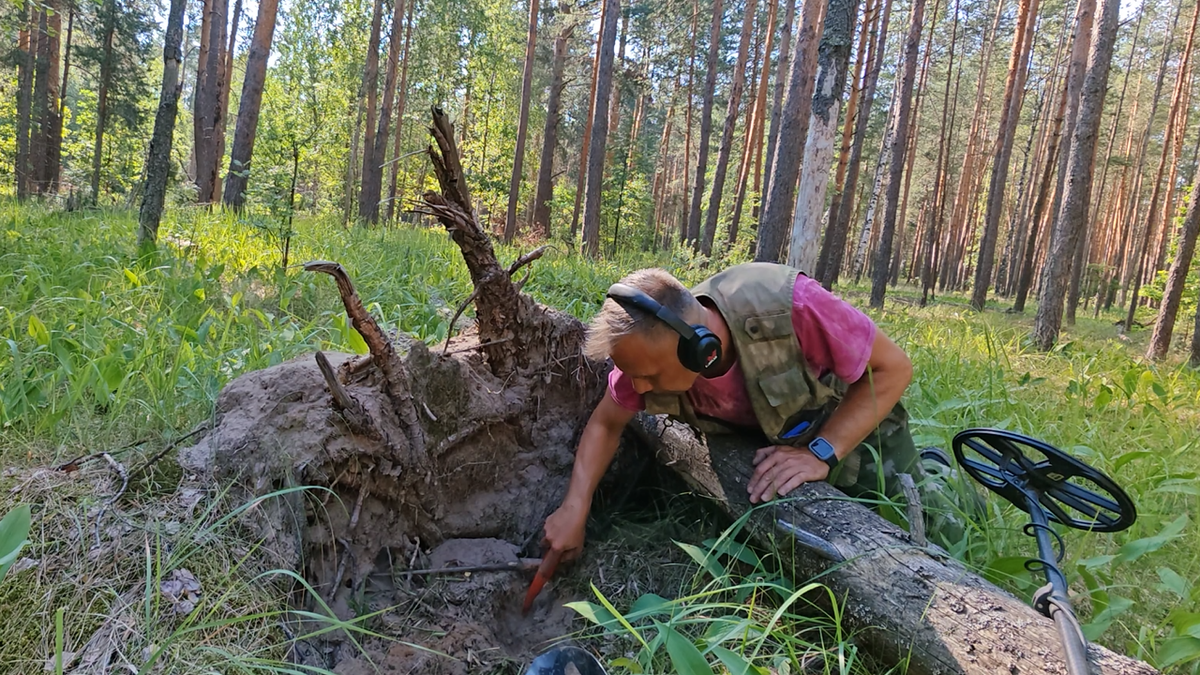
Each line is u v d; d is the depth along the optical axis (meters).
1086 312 24.59
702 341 1.54
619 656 1.76
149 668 1.30
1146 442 3.67
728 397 1.85
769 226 9.40
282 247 5.91
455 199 2.15
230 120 30.98
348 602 1.80
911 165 28.83
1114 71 26.83
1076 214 8.80
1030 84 30.36
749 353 1.70
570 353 2.54
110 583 1.45
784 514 1.81
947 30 28.02
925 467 2.46
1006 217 37.41
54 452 1.89
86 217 7.53
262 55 11.29
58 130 19.44
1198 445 3.58
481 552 2.11
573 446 2.50
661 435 2.31
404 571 1.95
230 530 1.64
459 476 2.20
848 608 1.62
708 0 24.58
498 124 21.20
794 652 1.63
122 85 21.31
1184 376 6.73
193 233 6.18
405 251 6.67
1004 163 16.81
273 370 2.00
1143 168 30.61
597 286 6.77
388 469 1.92
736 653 1.48
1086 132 8.76
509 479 2.36
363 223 12.01
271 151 7.39
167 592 1.46
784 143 9.30
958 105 33.00
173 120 5.12
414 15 21.06
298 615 1.63
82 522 1.57
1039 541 1.68
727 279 1.77
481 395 2.27
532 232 17.05
